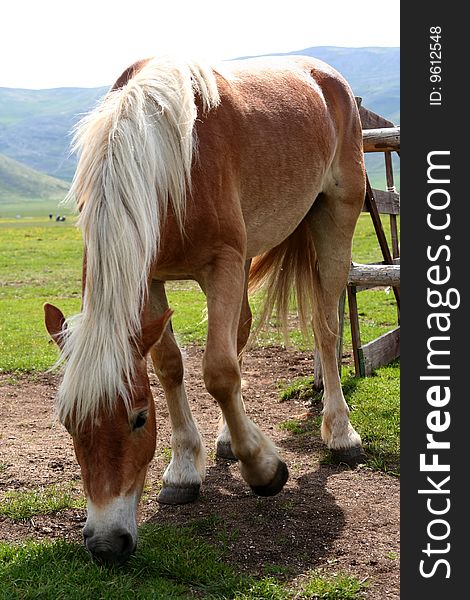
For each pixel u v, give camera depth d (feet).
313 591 10.80
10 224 249.14
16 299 47.60
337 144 16.47
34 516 13.56
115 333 9.71
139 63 13.37
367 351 22.61
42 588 10.38
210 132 12.46
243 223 13.01
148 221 10.74
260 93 14.19
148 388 10.26
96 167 10.74
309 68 16.66
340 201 16.66
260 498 14.34
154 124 11.46
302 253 16.99
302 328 17.38
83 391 9.46
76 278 59.93
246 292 16.37
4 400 22.21
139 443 10.14
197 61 12.87
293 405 20.84
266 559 11.93
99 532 9.78
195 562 11.52
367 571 11.53
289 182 14.34
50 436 18.44
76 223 10.85
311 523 13.23
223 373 11.96
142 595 10.30
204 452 14.62
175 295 45.78
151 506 13.99
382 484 15.10
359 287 22.58
